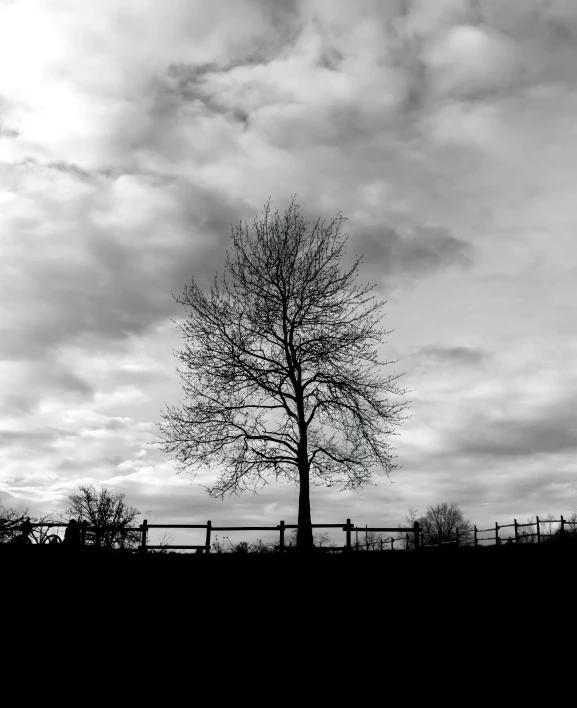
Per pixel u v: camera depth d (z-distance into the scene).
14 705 12.73
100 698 13.04
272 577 18.97
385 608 16.86
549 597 16.95
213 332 34.81
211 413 33.22
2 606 16.36
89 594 17.27
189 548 23.58
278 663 14.37
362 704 12.92
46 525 21.80
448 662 14.30
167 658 14.50
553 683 13.39
